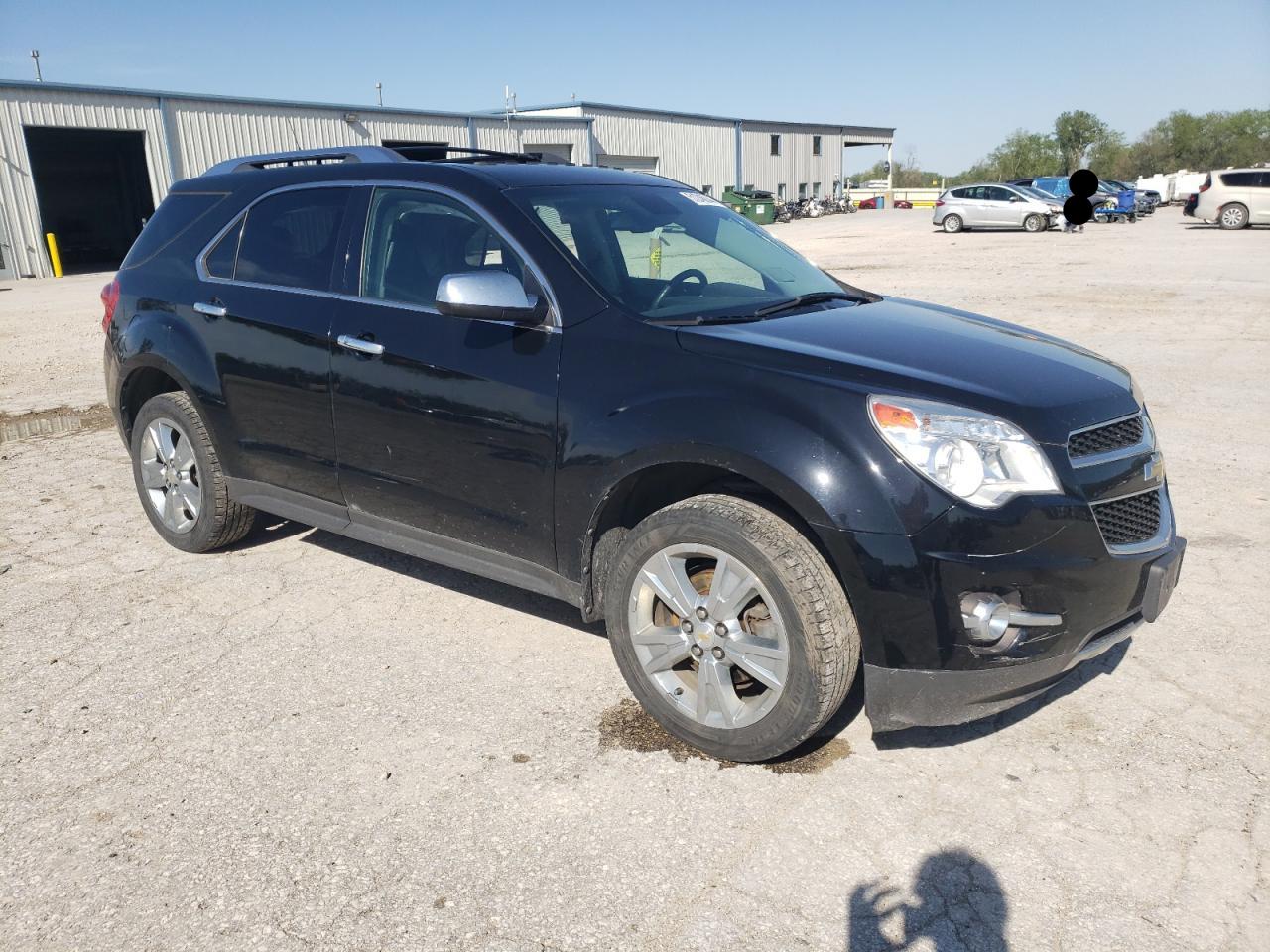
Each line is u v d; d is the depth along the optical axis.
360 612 4.18
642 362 3.09
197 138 30.08
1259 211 29.69
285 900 2.46
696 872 2.56
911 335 3.29
